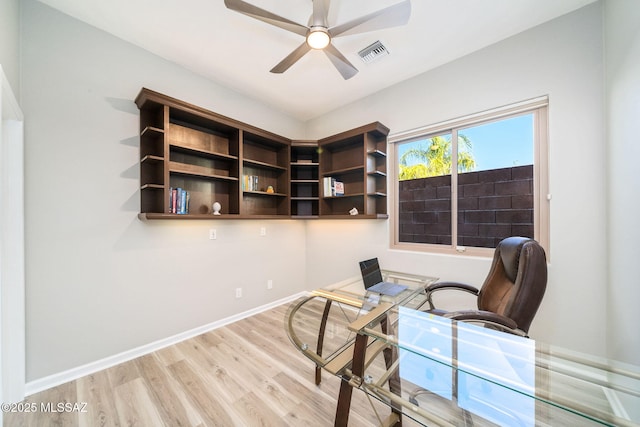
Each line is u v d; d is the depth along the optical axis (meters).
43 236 1.69
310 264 3.58
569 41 1.76
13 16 1.51
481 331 1.27
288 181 3.14
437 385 1.09
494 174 2.14
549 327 1.81
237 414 1.47
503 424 0.99
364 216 2.67
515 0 1.66
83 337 1.84
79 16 1.81
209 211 2.60
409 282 2.18
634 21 1.32
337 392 1.66
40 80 1.68
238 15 1.79
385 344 1.19
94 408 1.51
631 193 1.35
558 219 1.79
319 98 3.05
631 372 0.97
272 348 2.21
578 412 0.81
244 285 2.92
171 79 2.32
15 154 1.56
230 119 2.51
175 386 1.71
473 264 2.17
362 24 1.54
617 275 1.48
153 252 2.21
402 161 2.73
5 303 1.53
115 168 1.99
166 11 1.76
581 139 1.71
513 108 2.00
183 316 2.39
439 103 2.38
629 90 1.36
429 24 1.87
